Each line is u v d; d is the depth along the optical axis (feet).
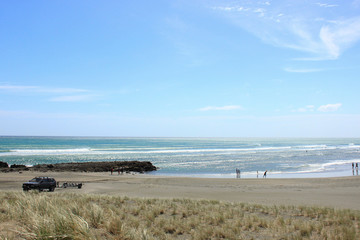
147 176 139.95
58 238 20.20
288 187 97.25
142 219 33.53
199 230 28.78
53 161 213.05
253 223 33.17
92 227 25.95
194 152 319.27
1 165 165.07
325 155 288.92
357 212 44.21
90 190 85.35
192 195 75.00
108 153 291.79
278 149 398.42
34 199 35.94
